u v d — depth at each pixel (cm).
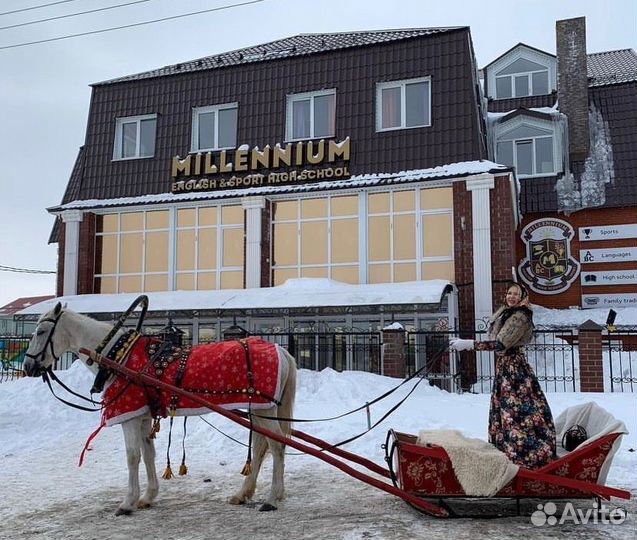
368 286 1736
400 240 1838
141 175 2127
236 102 2091
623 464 768
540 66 2683
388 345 1480
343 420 1028
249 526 561
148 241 2084
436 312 1722
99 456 922
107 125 2212
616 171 2327
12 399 1314
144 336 662
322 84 2005
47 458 916
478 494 539
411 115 1927
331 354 1792
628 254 2253
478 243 1722
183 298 1830
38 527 574
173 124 2141
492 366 1642
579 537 516
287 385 657
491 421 614
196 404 620
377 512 600
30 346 653
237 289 1897
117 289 2094
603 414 625
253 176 1983
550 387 1597
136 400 617
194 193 2036
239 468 820
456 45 1894
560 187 2344
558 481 534
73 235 2100
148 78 2202
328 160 1927
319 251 1912
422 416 1045
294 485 720
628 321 2094
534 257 2348
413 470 557
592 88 2548
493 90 2719
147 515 606
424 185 1816
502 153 2453
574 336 1925
